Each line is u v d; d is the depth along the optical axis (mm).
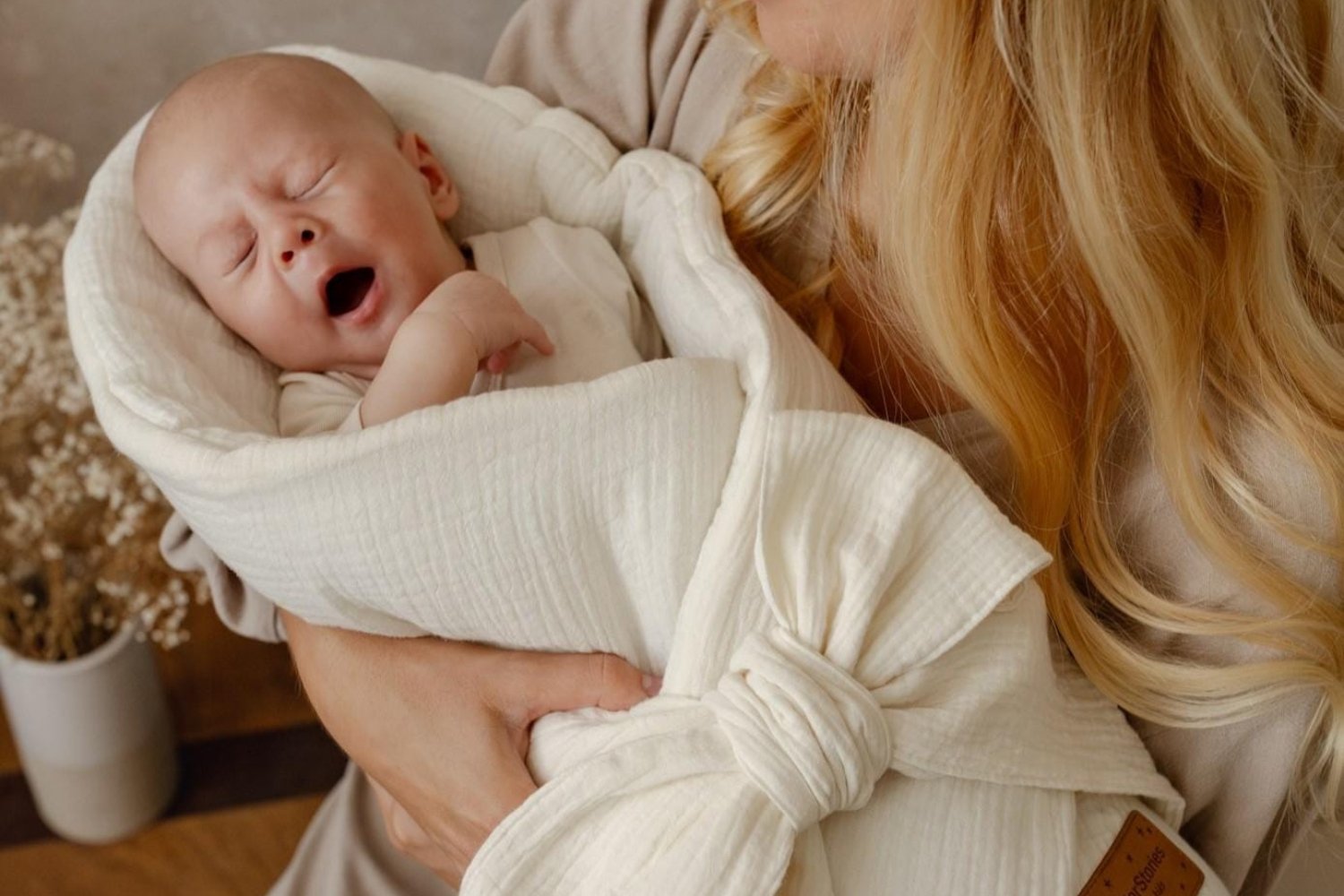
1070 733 762
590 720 743
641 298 932
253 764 1473
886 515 696
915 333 825
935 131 717
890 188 766
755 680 661
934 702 697
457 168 993
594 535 709
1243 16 685
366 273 926
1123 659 786
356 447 674
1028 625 724
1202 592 771
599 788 658
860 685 667
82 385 1155
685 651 694
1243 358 733
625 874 643
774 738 646
